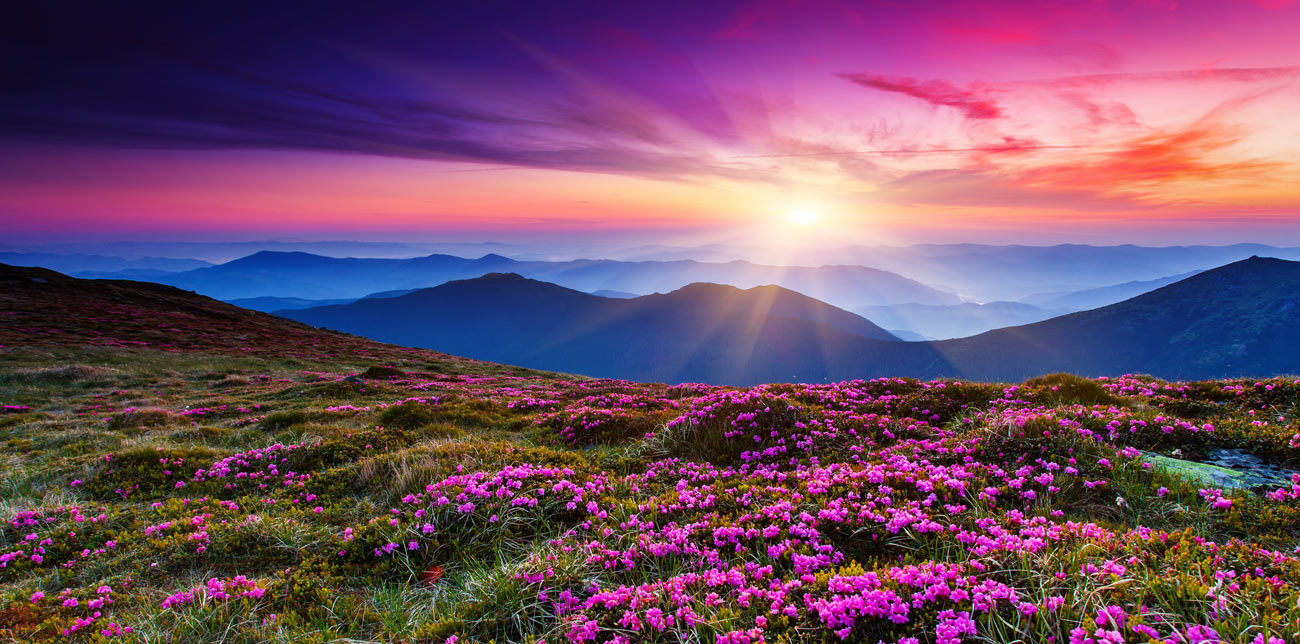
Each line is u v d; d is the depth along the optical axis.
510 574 6.31
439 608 6.15
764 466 10.33
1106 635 4.11
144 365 41.34
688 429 12.52
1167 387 14.34
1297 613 4.13
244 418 21.86
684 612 5.17
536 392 30.17
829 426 12.17
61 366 36.38
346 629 5.91
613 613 5.48
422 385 33.06
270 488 11.44
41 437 18.56
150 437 17.80
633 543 6.97
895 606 4.84
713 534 7.03
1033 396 13.69
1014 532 6.43
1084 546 5.54
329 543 8.09
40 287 71.31
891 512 7.04
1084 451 8.76
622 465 11.27
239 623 5.94
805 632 4.83
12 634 5.99
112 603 6.69
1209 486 7.43
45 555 8.17
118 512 9.99
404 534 7.86
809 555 6.35
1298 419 10.25
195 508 10.13
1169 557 5.28
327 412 21.41
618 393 26.08
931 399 14.49
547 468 10.39
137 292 80.44
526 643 5.18
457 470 10.53
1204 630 4.07
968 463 9.02
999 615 4.59
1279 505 6.67
